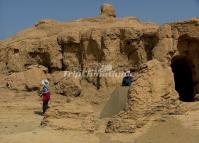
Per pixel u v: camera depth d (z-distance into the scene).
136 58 44.53
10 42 49.94
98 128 29.48
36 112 37.78
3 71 48.31
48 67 47.31
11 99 42.25
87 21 51.22
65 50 46.56
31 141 25.92
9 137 26.64
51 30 50.06
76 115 29.05
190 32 42.47
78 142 26.59
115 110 34.22
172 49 42.44
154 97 29.05
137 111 28.30
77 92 43.62
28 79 44.78
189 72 46.69
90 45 45.31
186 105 32.34
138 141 26.59
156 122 28.20
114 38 44.59
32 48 47.56
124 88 35.38
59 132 27.86
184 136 26.38
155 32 43.34
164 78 29.83
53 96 43.66
